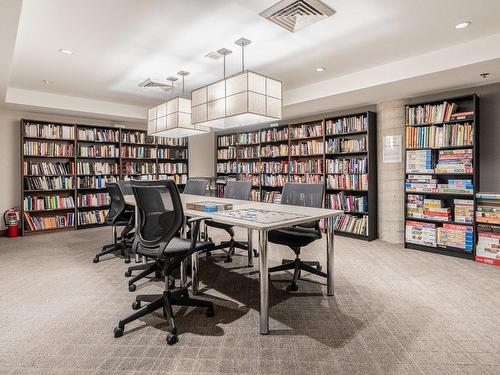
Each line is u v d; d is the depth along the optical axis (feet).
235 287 9.01
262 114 9.12
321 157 17.99
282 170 19.10
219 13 8.21
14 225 16.15
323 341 6.06
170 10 8.04
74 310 7.43
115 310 7.44
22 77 13.46
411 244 13.38
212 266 11.09
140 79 13.87
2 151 16.69
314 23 8.58
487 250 11.14
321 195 9.71
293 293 8.50
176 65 12.10
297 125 18.85
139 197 6.89
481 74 11.01
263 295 6.30
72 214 18.10
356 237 15.56
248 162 22.66
